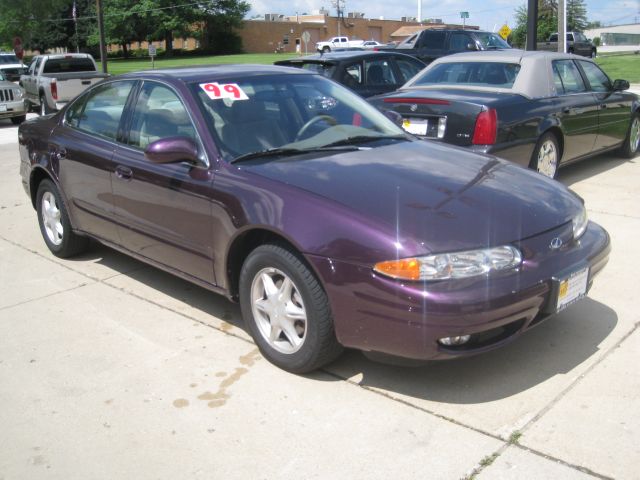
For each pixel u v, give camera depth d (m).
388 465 2.80
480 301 2.98
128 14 69.12
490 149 6.08
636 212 6.38
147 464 2.89
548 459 2.79
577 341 3.83
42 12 47.47
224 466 2.85
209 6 71.94
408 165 3.79
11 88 16.41
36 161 5.48
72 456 2.96
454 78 7.32
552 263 3.27
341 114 4.50
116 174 4.53
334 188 3.42
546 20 51.75
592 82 8.02
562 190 3.83
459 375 3.51
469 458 2.82
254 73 4.54
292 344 3.52
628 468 2.72
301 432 3.06
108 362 3.79
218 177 3.77
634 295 4.45
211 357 3.80
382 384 3.45
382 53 9.73
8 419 3.27
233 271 3.86
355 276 3.12
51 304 4.65
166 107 4.29
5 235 6.41
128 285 4.97
